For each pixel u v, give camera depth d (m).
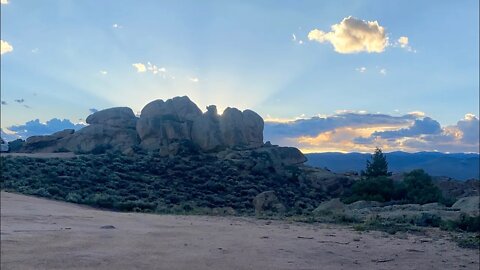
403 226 21.19
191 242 14.55
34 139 63.59
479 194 47.28
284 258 12.09
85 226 18.69
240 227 20.06
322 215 28.86
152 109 61.69
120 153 55.78
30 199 33.28
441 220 23.66
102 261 10.88
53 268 9.98
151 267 10.44
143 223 21.12
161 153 54.81
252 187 47.09
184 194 43.53
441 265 12.00
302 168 58.06
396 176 53.56
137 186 44.59
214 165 52.31
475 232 19.98
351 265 11.55
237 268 10.60
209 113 60.69
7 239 13.65
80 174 45.72
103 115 64.56
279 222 23.39
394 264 11.91
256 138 61.62
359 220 24.48
